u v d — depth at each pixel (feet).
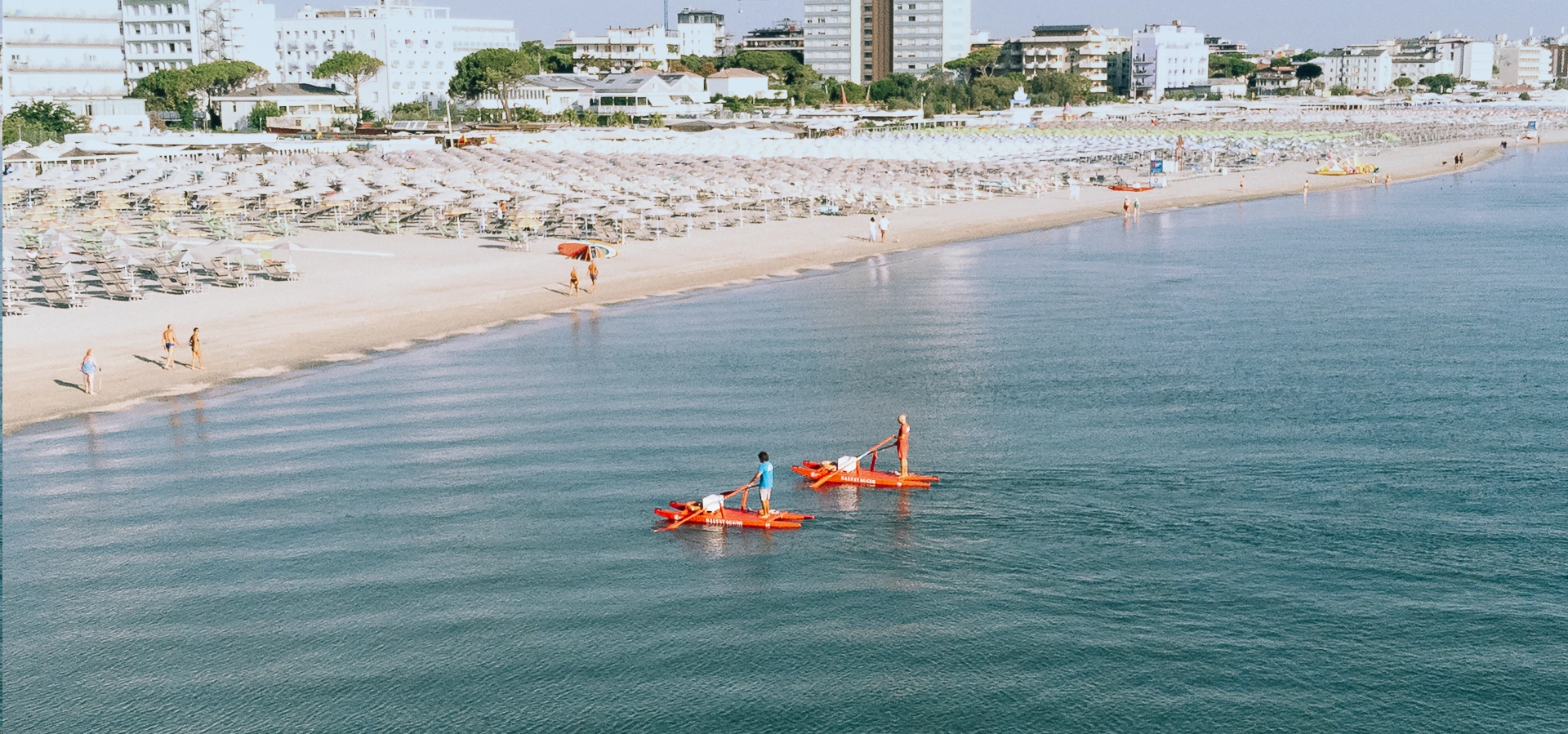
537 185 337.93
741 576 100.53
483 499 118.21
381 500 118.11
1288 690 83.10
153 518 113.80
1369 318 203.41
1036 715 80.53
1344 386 157.79
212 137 454.40
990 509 114.01
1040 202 384.88
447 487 121.29
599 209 279.08
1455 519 110.52
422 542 107.96
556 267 246.88
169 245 223.51
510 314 206.49
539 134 531.91
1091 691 83.15
